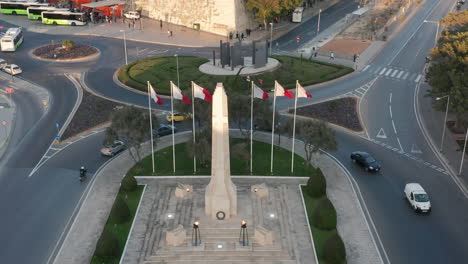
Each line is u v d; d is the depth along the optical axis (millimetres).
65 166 69688
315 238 53781
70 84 102125
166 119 85125
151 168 68250
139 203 60125
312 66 111375
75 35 137000
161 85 99750
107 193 63031
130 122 64375
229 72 103688
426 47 128625
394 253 52281
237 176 66000
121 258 50562
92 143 76500
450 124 83688
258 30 144125
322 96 96438
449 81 77688
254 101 70312
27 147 75375
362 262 50688
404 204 61281
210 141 67500
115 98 94562
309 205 59938
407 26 149500
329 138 64938
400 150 75312
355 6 175375
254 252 51094
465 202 61656
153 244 52500
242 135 78625
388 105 92188
